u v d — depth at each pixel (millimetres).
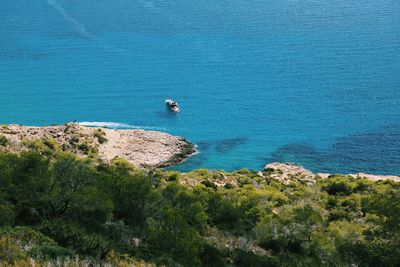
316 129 176625
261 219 76500
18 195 53969
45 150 120062
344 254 64875
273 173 137250
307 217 75375
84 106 198750
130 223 60531
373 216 86750
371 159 156500
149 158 146750
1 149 105375
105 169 90625
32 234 43625
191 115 189250
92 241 45375
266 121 183625
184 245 50344
